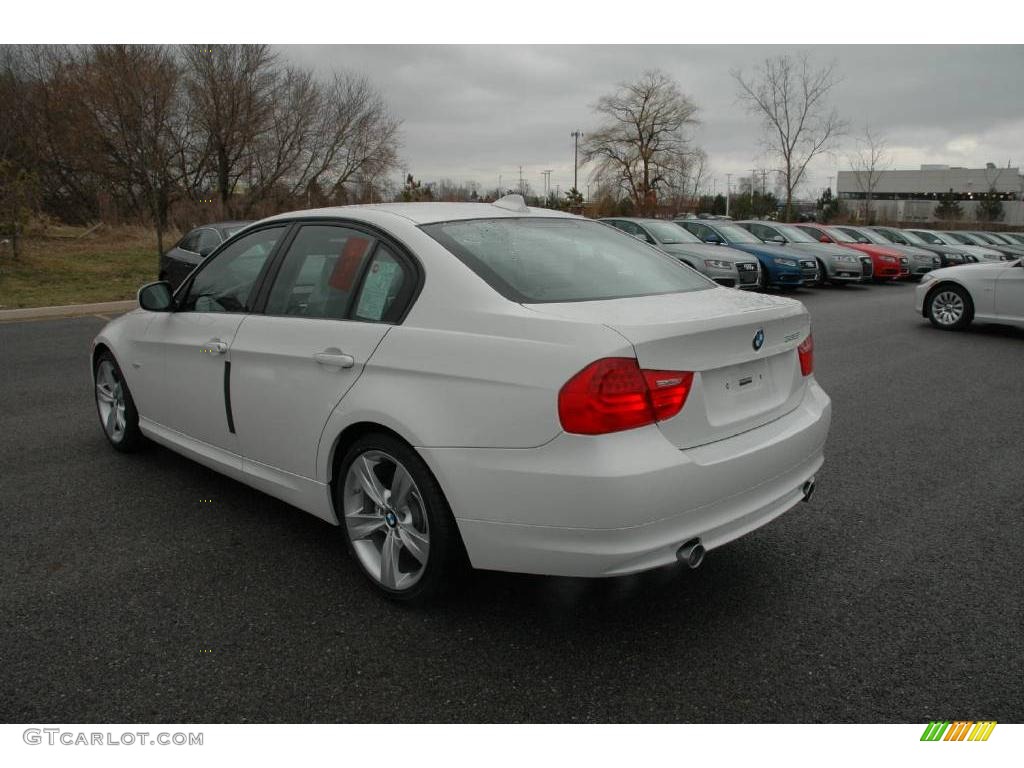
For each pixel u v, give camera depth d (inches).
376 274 126.4
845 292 668.7
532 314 107.0
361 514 128.3
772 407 120.2
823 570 135.9
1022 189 2896.2
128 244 930.7
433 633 115.3
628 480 98.0
